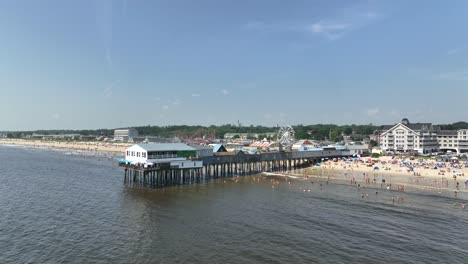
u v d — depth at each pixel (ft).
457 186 269.23
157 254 125.59
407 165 383.86
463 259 124.36
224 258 122.42
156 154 264.11
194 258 122.21
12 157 539.29
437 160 422.41
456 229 159.53
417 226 163.84
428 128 599.98
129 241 138.92
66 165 428.56
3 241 137.08
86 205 198.90
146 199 215.92
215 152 343.26
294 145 617.62
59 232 149.28
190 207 196.44
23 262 117.08
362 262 120.78
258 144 607.37
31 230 151.33
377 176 330.13
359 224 166.30
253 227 159.33
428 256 126.93
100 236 144.66
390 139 586.86
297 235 148.66
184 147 291.58
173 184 270.67
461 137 580.71
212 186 269.03
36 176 318.86
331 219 174.81
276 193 243.60
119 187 258.57
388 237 147.54
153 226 159.33
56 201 208.95
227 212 186.29
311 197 230.48
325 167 403.75
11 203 202.08
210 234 148.66
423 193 245.86
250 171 356.79
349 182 296.92
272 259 122.11
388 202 215.72
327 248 133.69
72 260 119.34
